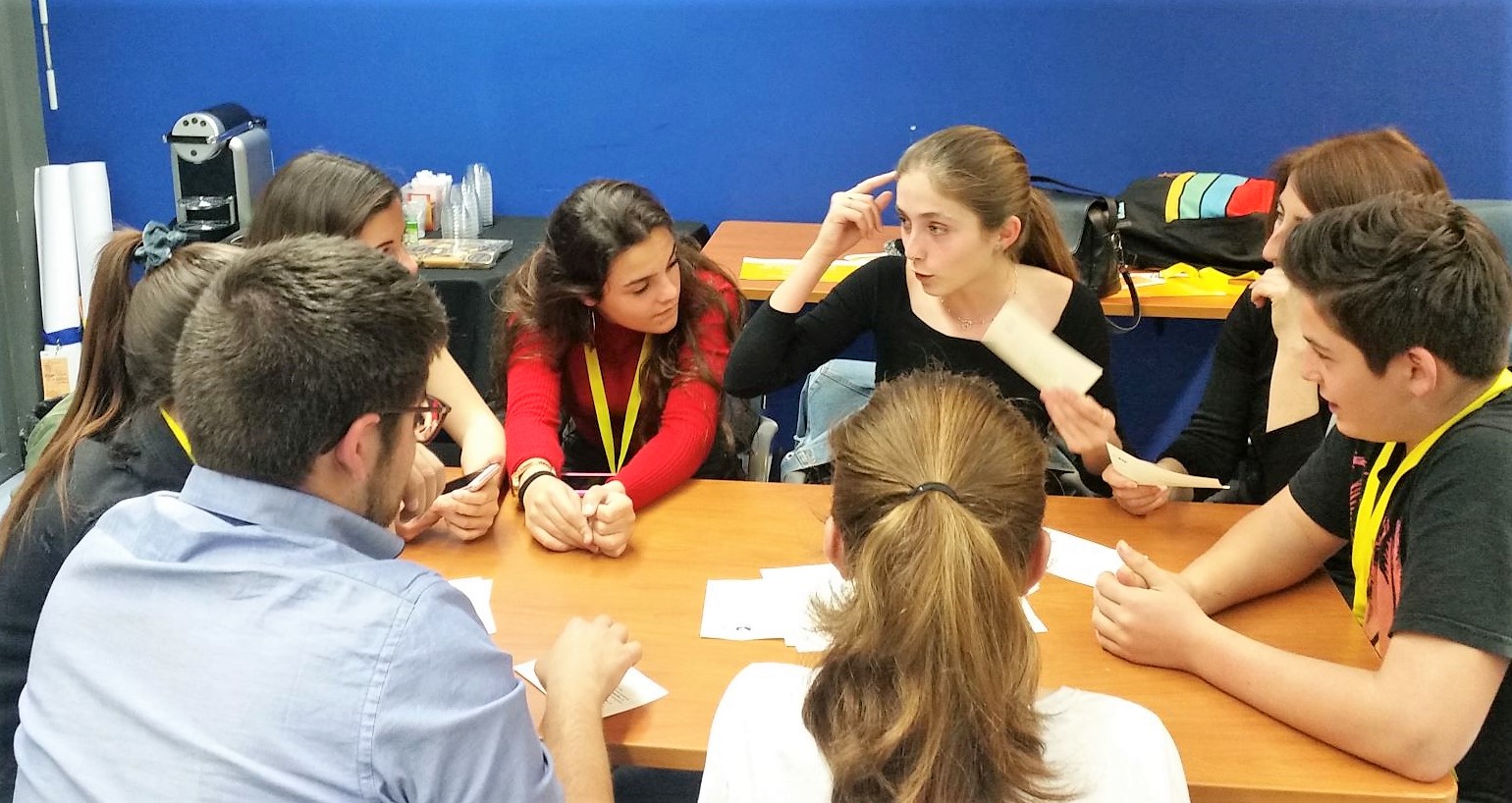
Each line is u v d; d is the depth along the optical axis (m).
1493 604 1.21
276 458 1.01
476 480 1.73
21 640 1.32
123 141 3.70
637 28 3.52
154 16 3.57
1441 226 1.24
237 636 0.98
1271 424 2.02
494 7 3.53
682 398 2.09
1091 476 2.06
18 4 3.55
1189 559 1.70
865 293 2.23
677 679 1.40
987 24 3.41
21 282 3.66
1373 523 1.43
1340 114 3.38
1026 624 1.00
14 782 1.33
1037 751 0.98
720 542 1.75
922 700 0.95
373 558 1.08
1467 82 3.32
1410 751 1.22
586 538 1.70
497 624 1.52
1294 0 3.29
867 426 1.07
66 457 1.34
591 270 2.01
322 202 1.83
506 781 1.00
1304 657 1.35
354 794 0.95
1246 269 2.95
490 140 3.65
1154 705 1.35
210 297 1.03
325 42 3.58
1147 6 3.34
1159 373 3.63
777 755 1.02
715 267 2.29
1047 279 2.15
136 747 0.97
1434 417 1.31
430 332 1.05
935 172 1.93
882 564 0.98
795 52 3.49
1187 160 3.47
